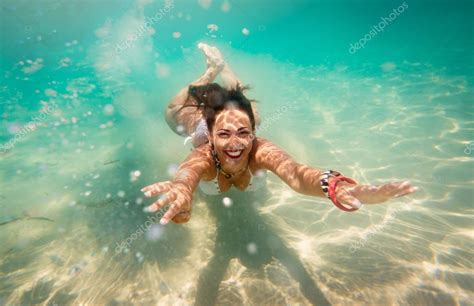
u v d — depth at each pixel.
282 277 0.87
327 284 0.84
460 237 0.98
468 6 14.20
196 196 1.21
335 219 1.10
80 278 0.89
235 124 0.75
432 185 1.26
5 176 1.44
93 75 3.33
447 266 0.88
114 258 0.95
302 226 1.07
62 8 5.66
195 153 0.87
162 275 0.89
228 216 1.12
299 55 4.72
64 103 2.45
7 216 1.15
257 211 1.14
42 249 0.99
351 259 0.92
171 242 1.00
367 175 1.36
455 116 1.91
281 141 1.69
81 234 1.05
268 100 2.42
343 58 4.34
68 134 1.89
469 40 5.29
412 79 2.89
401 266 0.89
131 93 2.65
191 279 0.87
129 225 1.08
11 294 0.84
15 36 5.10
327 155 1.54
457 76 2.85
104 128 1.96
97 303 0.81
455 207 1.12
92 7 5.99
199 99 0.82
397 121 1.91
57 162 1.56
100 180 1.37
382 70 3.37
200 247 0.98
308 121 1.99
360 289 0.82
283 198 1.22
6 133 1.94
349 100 2.38
